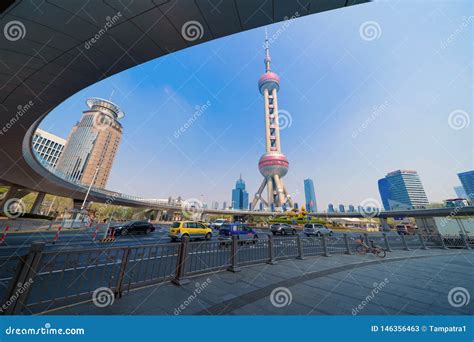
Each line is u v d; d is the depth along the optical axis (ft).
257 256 25.27
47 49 23.53
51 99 34.24
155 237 61.93
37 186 106.93
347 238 35.99
